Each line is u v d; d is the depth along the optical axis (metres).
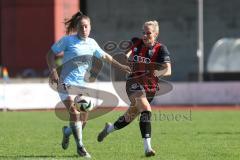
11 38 149.25
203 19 171.62
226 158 39.34
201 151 43.09
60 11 148.12
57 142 48.94
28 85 96.31
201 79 133.38
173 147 45.53
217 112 90.94
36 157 39.84
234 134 55.62
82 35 39.38
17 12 149.00
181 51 172.75
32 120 73.12
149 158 38.78
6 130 59.81
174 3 173.12
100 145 46.72
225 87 111.75
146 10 173.50
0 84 95.75
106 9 173.00
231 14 171.38
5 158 39.28
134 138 51.59
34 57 148.00
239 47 145.38
